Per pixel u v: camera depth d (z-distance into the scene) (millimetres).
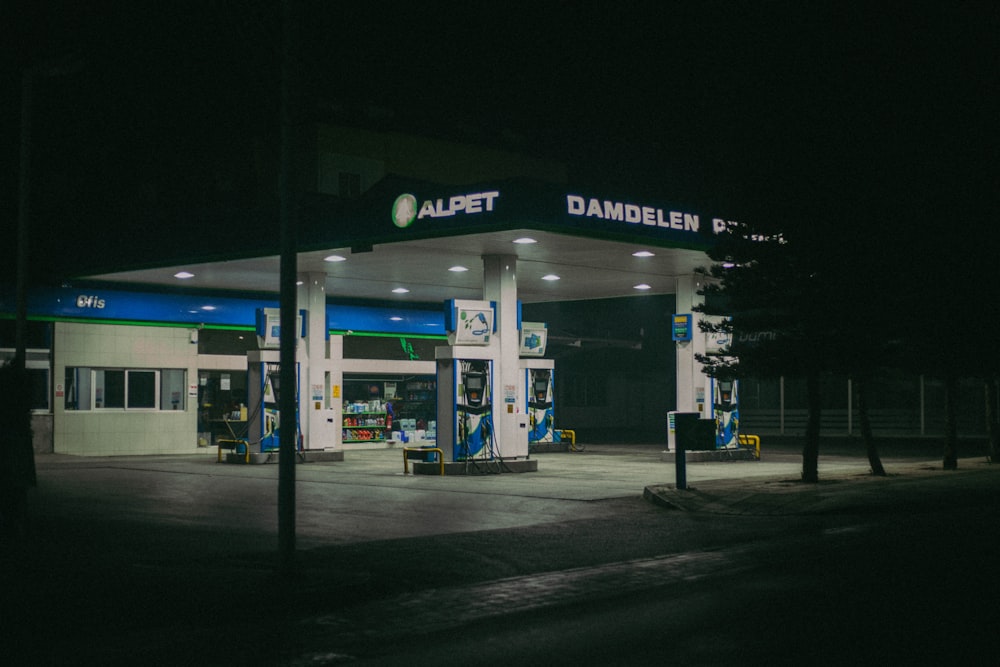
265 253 24141
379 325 36594
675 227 22500
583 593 9312
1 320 28812
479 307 23891
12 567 9992
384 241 21844
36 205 31984
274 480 21688
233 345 34156
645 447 36594
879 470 21656
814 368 20062
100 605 8172
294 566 9344
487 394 24047
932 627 7434
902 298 20922
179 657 6875
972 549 11586
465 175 35000
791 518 15227
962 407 41250
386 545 12266
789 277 20219
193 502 17188
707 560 11219
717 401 28984
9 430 11672
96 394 30562
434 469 23344
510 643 7242
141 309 31109
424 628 7848
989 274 22859
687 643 7086
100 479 21906
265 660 6801
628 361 55531
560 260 25406
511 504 17000
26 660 6754
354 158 31797
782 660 6516
